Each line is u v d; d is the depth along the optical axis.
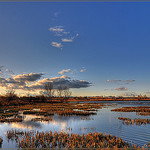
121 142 8.42
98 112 24.77
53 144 8.09
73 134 9.91
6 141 8.94
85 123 14.59
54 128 12.47
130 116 19.67
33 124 14.23
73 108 33.06
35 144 8.16
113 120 16.27
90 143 8.13
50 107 35.81
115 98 123.19
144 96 117.75
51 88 70.75
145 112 24.08
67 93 82.81
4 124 14.34
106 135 9.83
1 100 46.16
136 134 10.34
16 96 53.59
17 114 22.12
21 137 9.77
